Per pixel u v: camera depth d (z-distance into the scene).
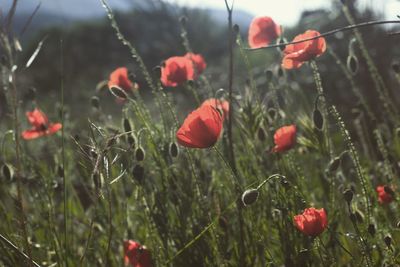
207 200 2.71
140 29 10.64
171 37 10.03
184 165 2.80
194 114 2.16
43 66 14.08
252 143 2.77
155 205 2.68
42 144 4.16
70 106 7.59
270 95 3.03
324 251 2.44
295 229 2.46
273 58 5.65
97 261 2.88
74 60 14.71
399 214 2.50
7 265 2.53
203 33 10.32
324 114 2.65
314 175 3.25
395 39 5.32
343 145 3.88
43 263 2.69
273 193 2.53
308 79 5.76
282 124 2.96
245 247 2.60
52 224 2.82
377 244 2.46
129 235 2.92
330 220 2.61
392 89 4.99
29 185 3.24
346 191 2.14
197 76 3.05
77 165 3.18
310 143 2.69
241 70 6.95
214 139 2.18
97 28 16.16
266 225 2.65
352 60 2.78
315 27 5.96
